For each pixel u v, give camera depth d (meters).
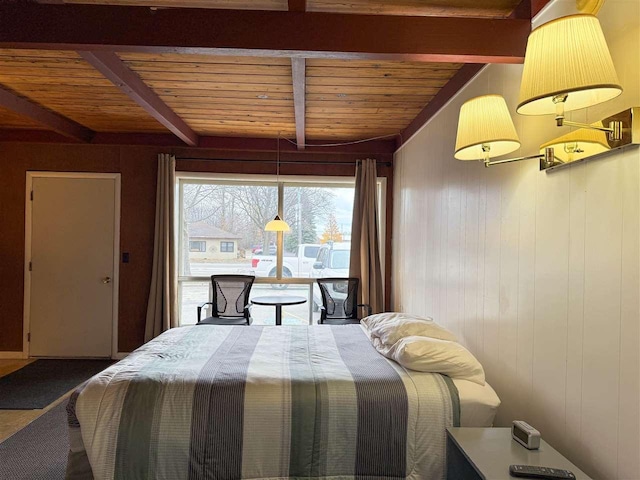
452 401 1.88
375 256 4.65
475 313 2.47
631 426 1.29
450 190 2.90
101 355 4.52
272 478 1.80
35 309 4.50
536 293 1.83
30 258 4.49
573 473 1.37
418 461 1.84
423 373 2.05
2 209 4.47
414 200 3.87
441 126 3.12
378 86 3.04
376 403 1.86
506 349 2.09
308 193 4.91
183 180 4.79
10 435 2.73
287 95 3.26
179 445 1.77
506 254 2.10
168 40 1.90
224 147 4.59
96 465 1.74
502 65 2.19
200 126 4.19
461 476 1.55
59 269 4.51
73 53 2.61
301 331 3.02
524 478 1.33
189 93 3.23
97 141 4.48
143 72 2.83
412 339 2.20
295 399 1.85
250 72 2.82
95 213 4.54
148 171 4.58
